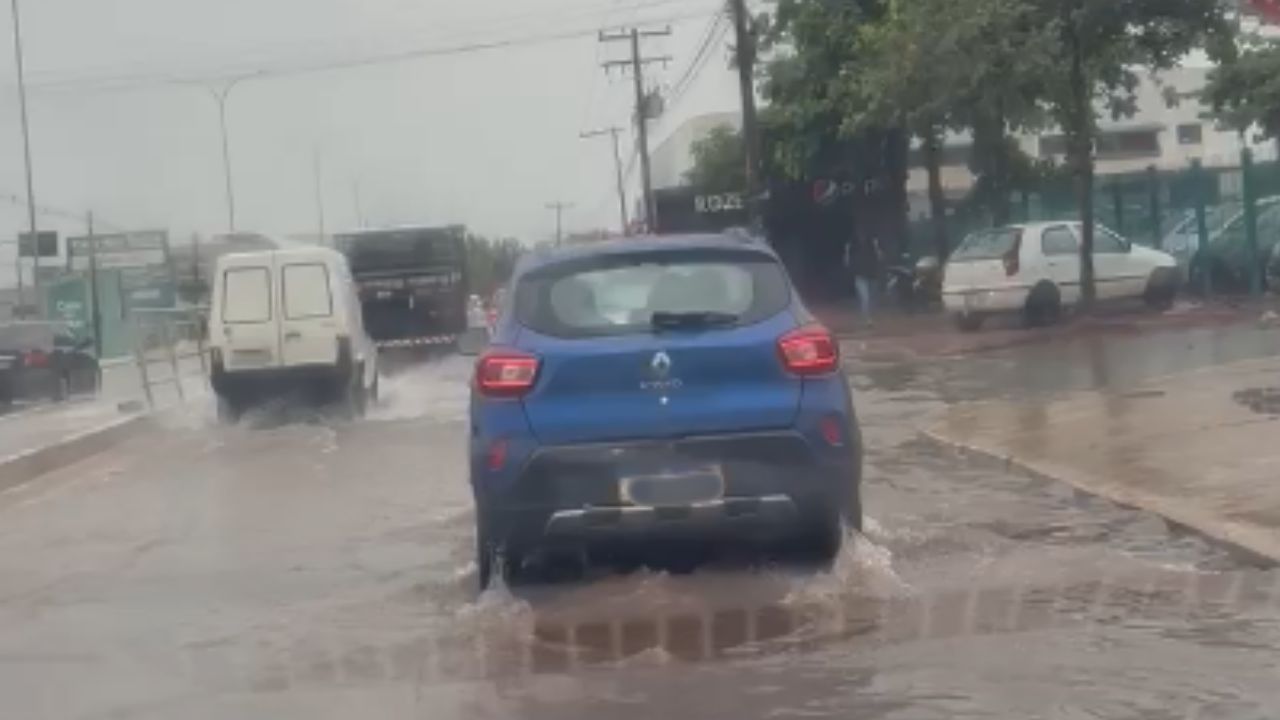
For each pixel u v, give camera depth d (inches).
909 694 266.8
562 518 345.4
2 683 309.7
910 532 407.5
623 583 363.6
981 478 499.8
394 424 834.8
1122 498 429.1
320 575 403.9
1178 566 356.2
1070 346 948.0
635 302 357.7
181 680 306.0
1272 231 1111.0
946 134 1728.6
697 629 319.6
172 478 645.9
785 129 1740.9
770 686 276.2
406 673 300.5
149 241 2234.3
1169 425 541.0
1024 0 1071.0
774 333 351.9
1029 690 265.6
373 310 1333.7
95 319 1825.8
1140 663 279.0
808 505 350.0
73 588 407.5
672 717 261.6
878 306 1643.7
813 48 1632.6
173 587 401.1
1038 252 1105.4
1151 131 2628.0
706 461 345.4
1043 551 378.6
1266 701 254.4
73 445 774.5
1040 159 1803.6
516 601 348.8
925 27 1106.7
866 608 329.7
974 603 329.7
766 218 1736.0
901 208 1716.3
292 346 871.1
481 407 351.3
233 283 876.6
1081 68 1074.1
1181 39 1059.3
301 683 298.0
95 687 304.0
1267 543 354.9
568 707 270.5
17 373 1243.2
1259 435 498.9
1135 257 1107.3
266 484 599.5
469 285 1493.6
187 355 1583.4
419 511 500.1
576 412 345.1
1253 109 1132.5
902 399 752.3
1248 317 1003.9
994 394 726.5
